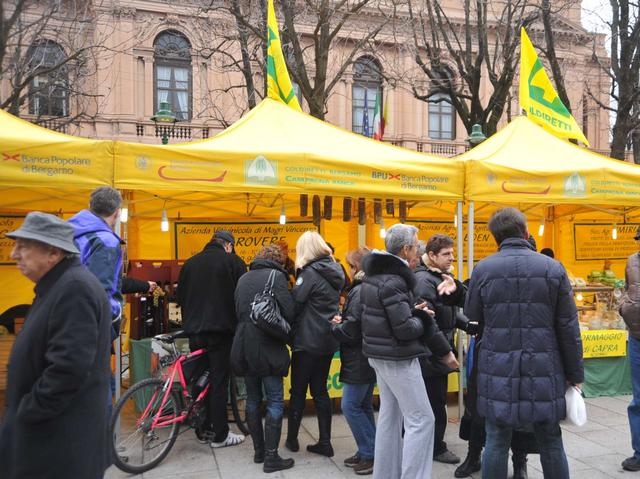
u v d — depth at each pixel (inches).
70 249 84.6
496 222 122.3
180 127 809.5
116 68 785.6
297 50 409.4
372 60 756.0
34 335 80.8
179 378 168.7
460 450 171.6
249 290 155.9
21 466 79.7
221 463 162.2
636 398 155.0
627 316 153.8
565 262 329.7
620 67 444.1
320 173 183.5
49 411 78.0
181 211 277.0
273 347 154.4
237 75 811.4
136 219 267.9
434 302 145.3
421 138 934.4
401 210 236.1
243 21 415.2
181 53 819.4
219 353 171.5
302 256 159.0
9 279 248.5
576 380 112.9
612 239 337.4
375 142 211.0
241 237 287.0
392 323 121.8
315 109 407.2
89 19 531.5
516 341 112.1
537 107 261.9
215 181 175.0
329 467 158.9
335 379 206.5
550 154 224.4
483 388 115.0
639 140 557.0
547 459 117.2
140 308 216.5
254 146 185.8
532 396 110.3
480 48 430.6
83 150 164.4
